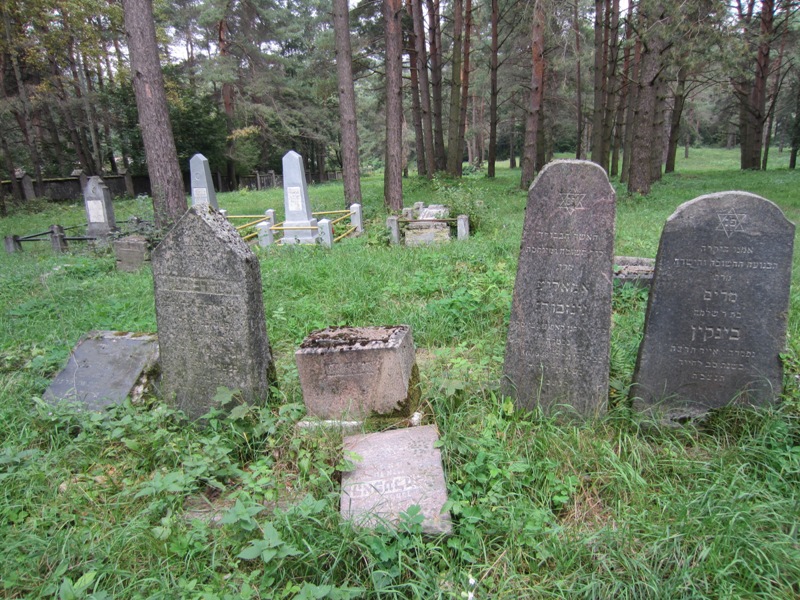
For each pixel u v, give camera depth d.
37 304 7.09
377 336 3.95
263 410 3.81
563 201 3.59
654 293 3.70
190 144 32.31
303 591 2.36
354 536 2.80
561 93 29.28
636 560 2.64
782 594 2.47
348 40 14.91
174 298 4.01
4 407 4.16
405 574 2.68
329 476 3.34
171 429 3.97
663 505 3.01
